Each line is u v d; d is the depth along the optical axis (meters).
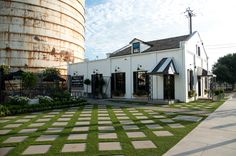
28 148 6.86
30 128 9.80
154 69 21.84
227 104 19.28
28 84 23.44
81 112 14.95
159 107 17.33
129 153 6.28
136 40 26.20
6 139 7.99
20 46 34.97
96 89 29.16
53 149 6.73
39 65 36.56
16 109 14.80
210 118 11.96
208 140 7.57
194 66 25.45
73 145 7.11
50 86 28.56
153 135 8.32
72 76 32.72
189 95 22.47
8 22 34.22
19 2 35.03
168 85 22.23
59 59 39.44
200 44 28.53
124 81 26.14
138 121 11.25
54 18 38.78
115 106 18.48
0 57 33.62
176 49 22.05
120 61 26.61
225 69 56.22
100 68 28.98
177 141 7.46
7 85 28.97
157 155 6.11
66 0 41.41
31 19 35.97
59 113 14.64
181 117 12.37
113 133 8.70
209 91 27.88
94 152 6.40
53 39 38.53
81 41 47.50
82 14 48.88
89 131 9.07
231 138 7.84
